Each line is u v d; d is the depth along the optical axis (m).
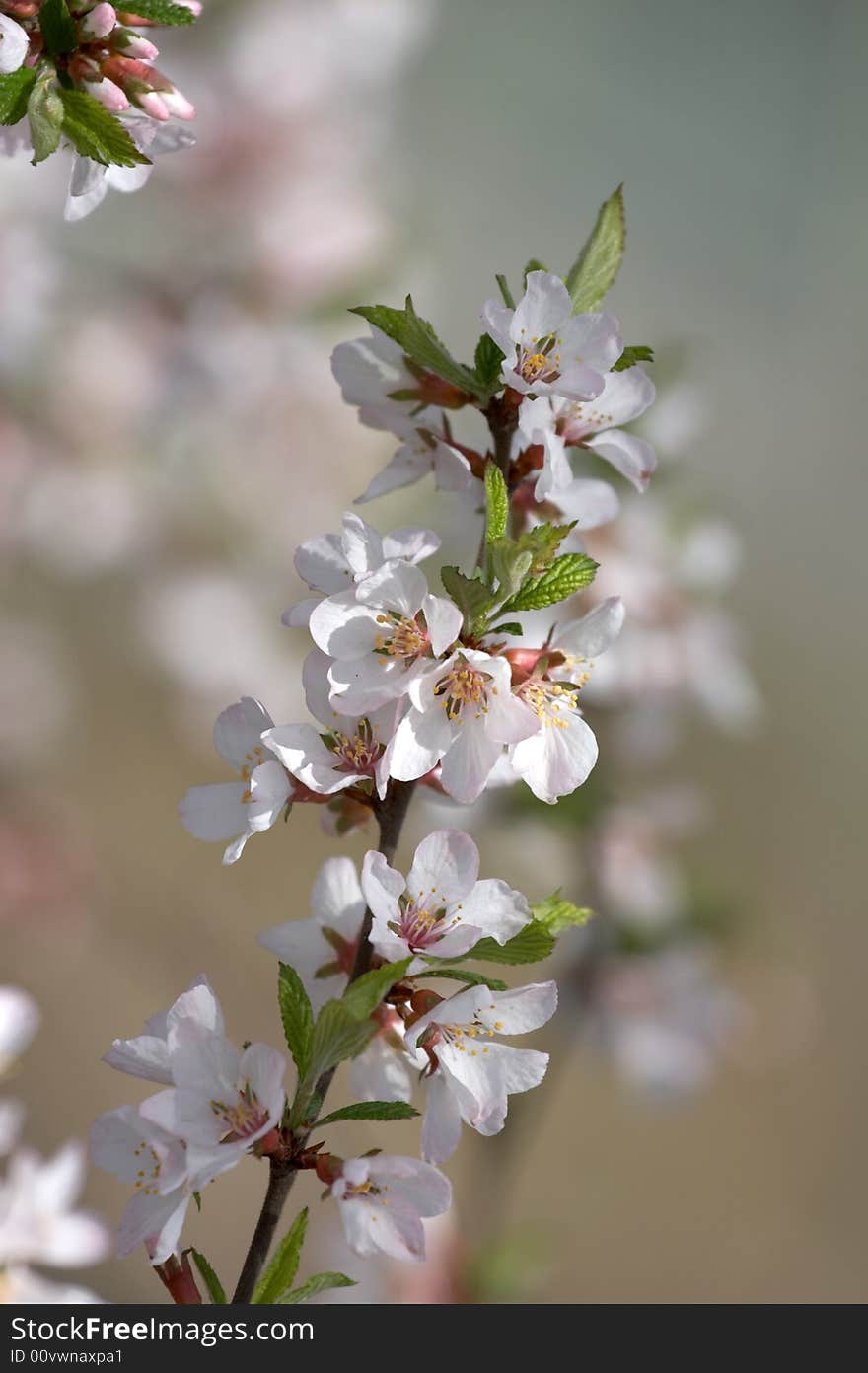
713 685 1.10
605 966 1.12
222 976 1.48
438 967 0.62
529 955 0.62
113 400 1.38
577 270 0.64
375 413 0.66
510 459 0.65
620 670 1.07
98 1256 0.72
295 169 1.38
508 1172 1.08
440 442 0.65
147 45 0.65
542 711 0.63
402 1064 0.64
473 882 0.62
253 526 1.51
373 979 0.61
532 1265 0.96
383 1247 0.62
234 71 1.36
